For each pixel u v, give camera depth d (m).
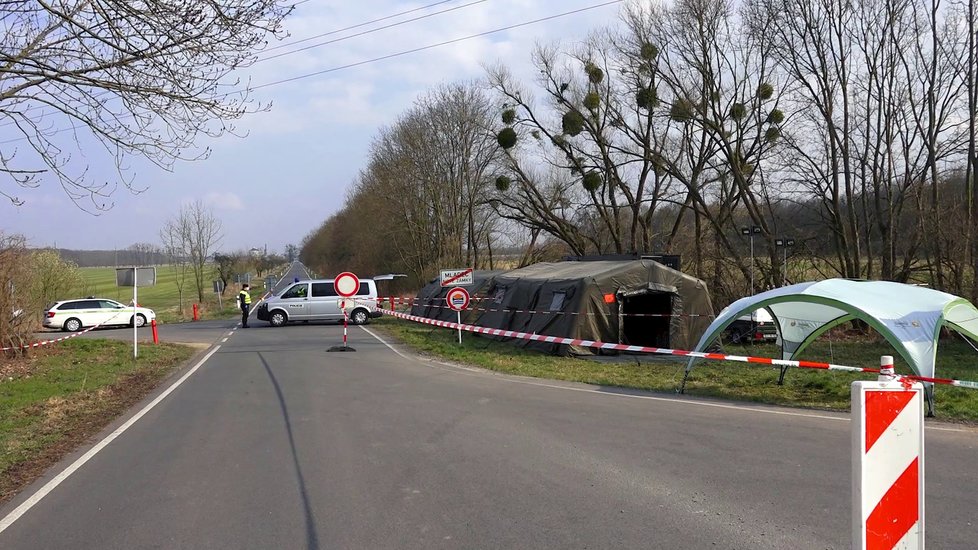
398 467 6.43
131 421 9.12
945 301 10.15
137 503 5.56
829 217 27.02
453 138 44.03
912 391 3.21
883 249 24.08
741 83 28.31
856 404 3.18
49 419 9.41
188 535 4.80
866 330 22.27
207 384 12.31
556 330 17.34
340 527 4.88
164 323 35.31
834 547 4.38
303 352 17.75
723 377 12.91
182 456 7.08
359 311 28.88
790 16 24.27
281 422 8.67
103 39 7.85
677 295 18.03
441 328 26.44
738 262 27.56
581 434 7.82
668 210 39.44
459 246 43.91
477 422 8.52
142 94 8.23
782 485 5.77
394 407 9.59
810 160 25.97
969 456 6.73
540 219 39.09
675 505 5.26
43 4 7.36
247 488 5.87
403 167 44.84
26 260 18.20
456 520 4.97
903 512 3.19
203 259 48.28
